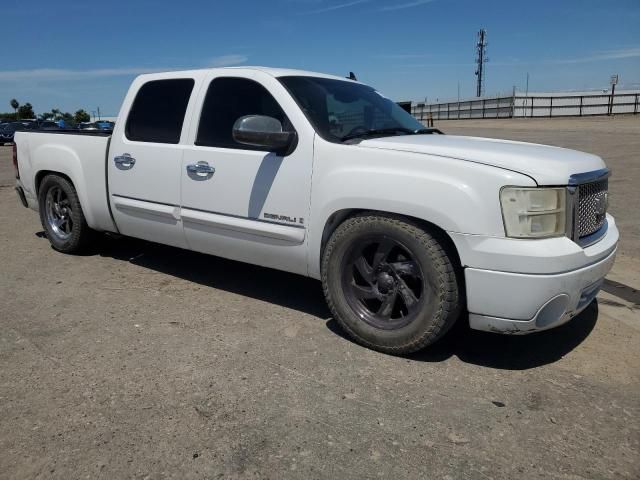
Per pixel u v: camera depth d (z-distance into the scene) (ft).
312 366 10.65
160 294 14.58
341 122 12.66
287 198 12.13
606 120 123.65
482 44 278.87
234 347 11.43
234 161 12.92
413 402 9.43
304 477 7.53
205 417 8.88
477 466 7.80
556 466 7.82
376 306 11.76
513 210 9.60
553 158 10.43
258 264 13.47
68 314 13.09
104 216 16.55
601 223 11.61
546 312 9.86
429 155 10.42
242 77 13.47
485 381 10.19
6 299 14.08
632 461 7.93
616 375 10.48
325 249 11.69
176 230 14.58
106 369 10.41
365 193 10.77
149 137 14.98
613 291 15.15
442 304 10.28
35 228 22.79
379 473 7.63
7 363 10.60
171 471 7.61
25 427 8.56
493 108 173.58
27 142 18.93
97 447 8.09
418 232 10.34
